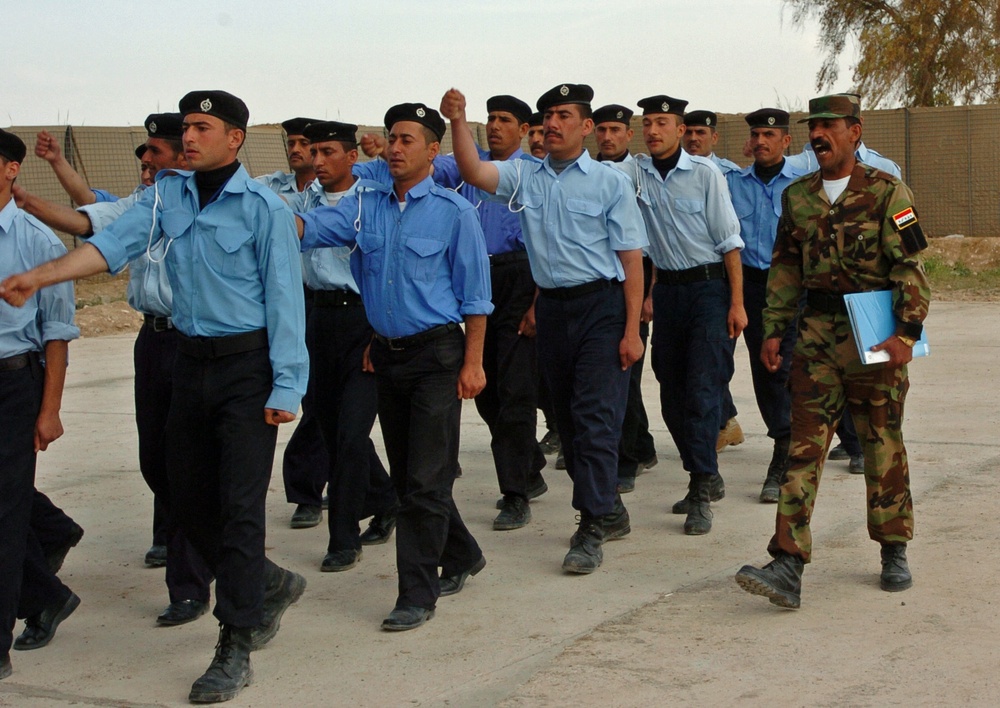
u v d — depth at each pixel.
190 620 5.07
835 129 4.84
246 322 4.25
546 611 4.96
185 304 4.28
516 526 6.41
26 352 4.45
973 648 4.31
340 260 5.78
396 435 5.05
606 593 5.18
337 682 4.27
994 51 27.86
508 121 6.88
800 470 4.82
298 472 6.54
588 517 5.57
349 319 5.79
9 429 4.40
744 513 6.56
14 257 4.49
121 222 4.27
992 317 15.69
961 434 8.18
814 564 5.43
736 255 6.34
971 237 23.98
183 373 4.33
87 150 20.92
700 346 6.30
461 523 5.21
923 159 24.53
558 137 5.52
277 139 22.88
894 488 4.96
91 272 4.16
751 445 8.38
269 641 4.71
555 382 5.77
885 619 4.66
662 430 9.04
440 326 4.83
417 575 4.86
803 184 4.99
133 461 8.45
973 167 24.14
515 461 6.43
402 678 4.29
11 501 4.40
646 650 4.42
